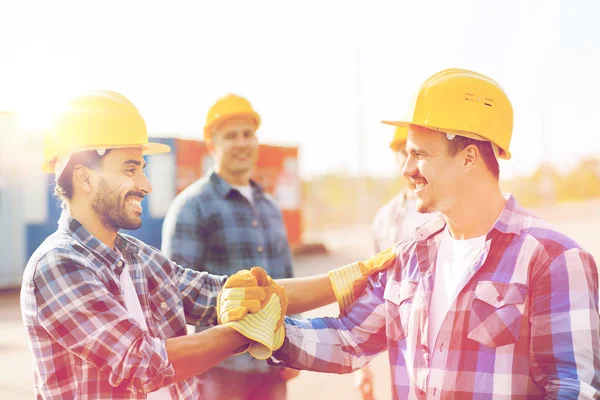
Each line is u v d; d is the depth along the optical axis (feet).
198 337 5.63
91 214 5.76
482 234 5.64
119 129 5.65
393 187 121.19
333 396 15.49
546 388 4.94
